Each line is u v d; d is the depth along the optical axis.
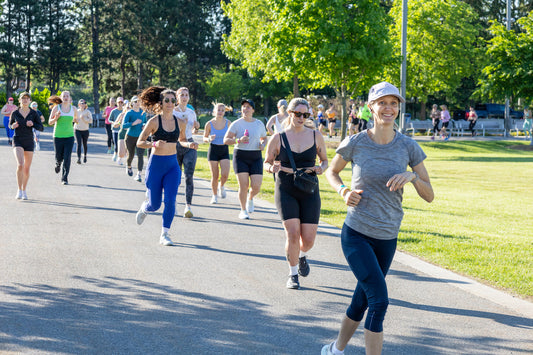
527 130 38.72
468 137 39.91
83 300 5.61
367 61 28.23
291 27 28.86
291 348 4.60
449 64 46.19
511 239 9.31
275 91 64.50
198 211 10.81
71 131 13.78
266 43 29.73
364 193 4.17
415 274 6.93
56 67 70.00
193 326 5.02
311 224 6.29
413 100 57.62
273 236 8.81
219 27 75.12
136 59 64.44
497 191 16.28
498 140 36.44
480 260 7.68
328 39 28.08
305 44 28.48
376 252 4.23
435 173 21.05
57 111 13.59
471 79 57.78
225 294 5.93
